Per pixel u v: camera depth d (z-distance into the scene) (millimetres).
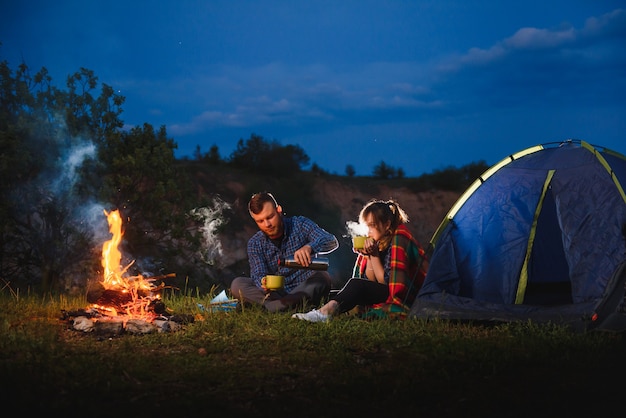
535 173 7332
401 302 6656
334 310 6398
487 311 6344
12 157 10102
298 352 5156
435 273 6926
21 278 10742
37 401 3830
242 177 27250
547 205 8016
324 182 29812
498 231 7188
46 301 8086
